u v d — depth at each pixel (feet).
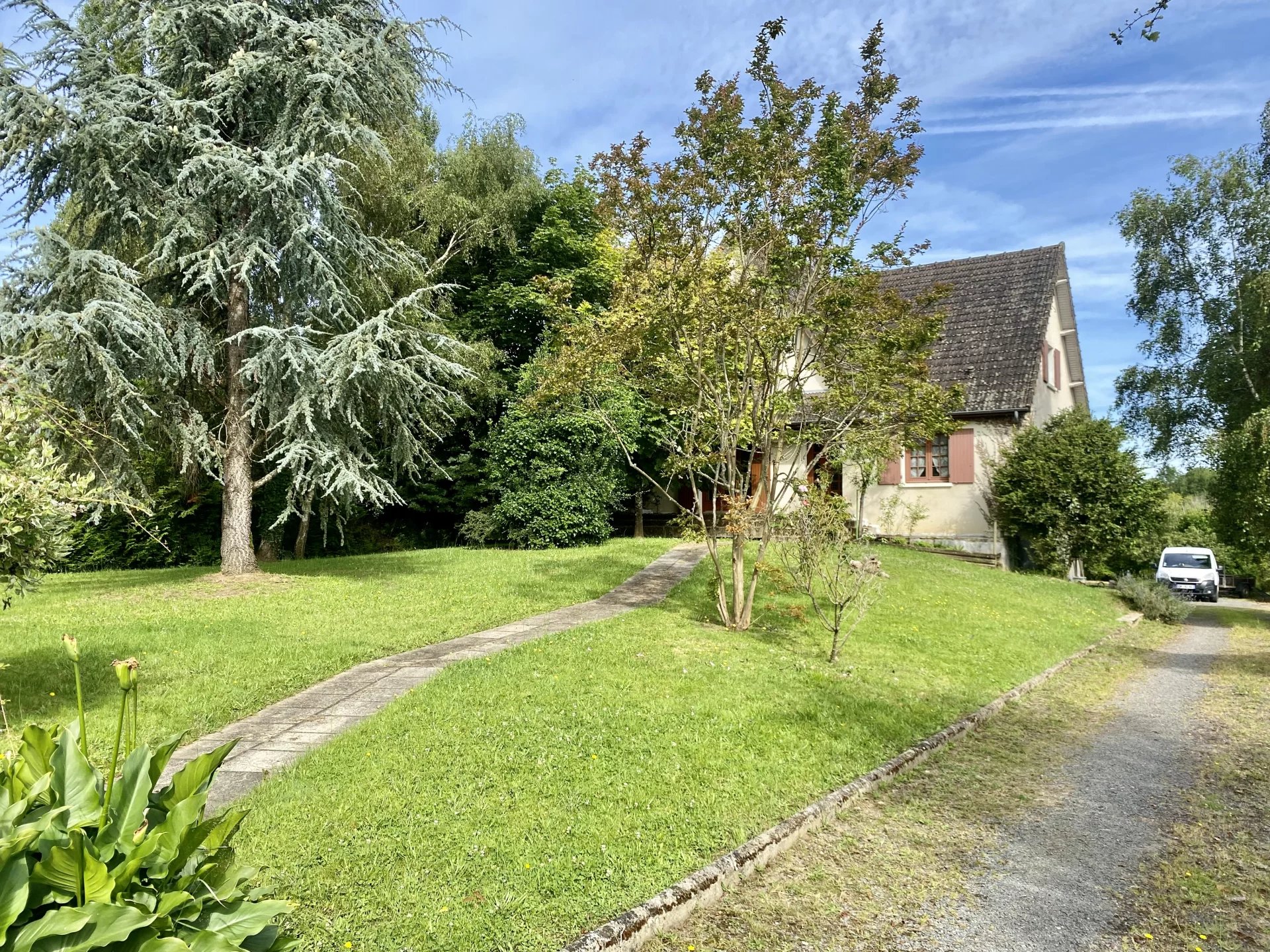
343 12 47.65
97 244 44.39
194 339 43.73
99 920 5.67
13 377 19.72
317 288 46.44
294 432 44.01
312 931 11.50
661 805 16.37
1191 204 87.81
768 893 14.02
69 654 6.86
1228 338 85.35
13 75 39.45
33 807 6.47
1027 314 75.25
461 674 25.38
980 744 23.30
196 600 39.45
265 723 21.72
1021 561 74.64
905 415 33.35
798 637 33.50
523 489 63.05
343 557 59.47
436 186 67.46
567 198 72.84
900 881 14.64
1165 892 14.40
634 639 30.58
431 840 14.43
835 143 30.78
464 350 55.42
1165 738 24.66
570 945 11.48
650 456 71.46
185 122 43.47
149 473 54.85
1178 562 85.20
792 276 32.01
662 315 31.09
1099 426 66.69
